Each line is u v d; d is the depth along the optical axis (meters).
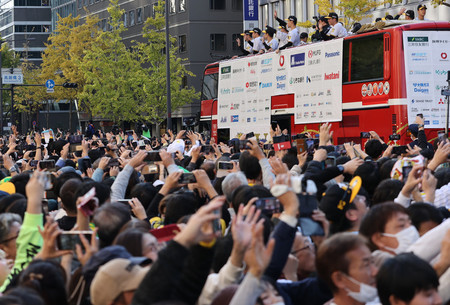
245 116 28.95
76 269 5.50
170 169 8.39
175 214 7.12
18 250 5.91
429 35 22.27
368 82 23.00
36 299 4.17
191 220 4.46
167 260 4.40
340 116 24.00
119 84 68.69
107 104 68.69
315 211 5.24
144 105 68.31
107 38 72.94
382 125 22.50
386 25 22.84
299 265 6.19
